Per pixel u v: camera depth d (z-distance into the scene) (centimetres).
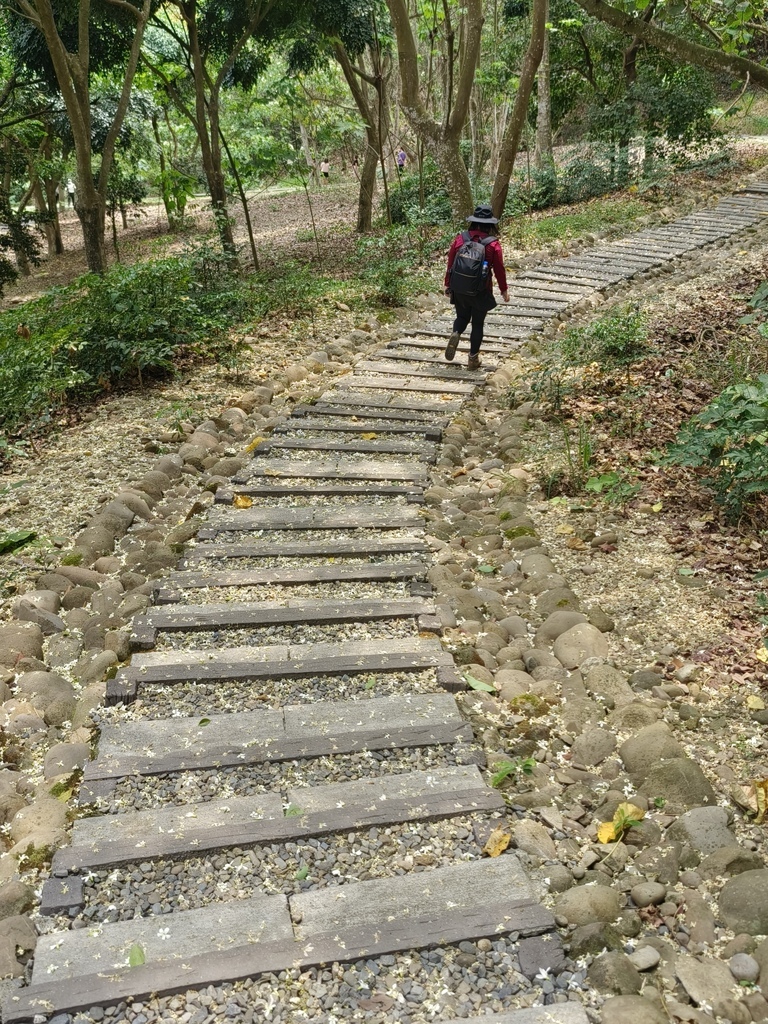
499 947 243
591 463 586
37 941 246
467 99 1183
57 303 971
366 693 359
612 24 489
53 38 1073
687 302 950
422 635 400
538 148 1952
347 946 242
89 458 626
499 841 278
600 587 446
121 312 802
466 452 639
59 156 2714
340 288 1150
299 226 2359
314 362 845
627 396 680
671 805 297
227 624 404
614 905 257
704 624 404
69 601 439
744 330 812
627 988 229
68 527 520
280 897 258
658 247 1284
